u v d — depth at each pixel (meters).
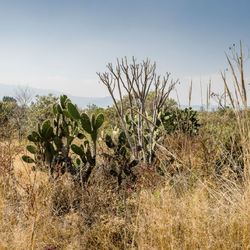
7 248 2.77
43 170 4.09
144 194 3.32
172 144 4.17
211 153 3.79
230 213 2.80
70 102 4.38
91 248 3.01
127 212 3.20
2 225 3.04
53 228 3.19
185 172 3.62
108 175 4.01
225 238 2.64
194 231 2.64
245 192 2.78
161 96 5.16
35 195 3.19
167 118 5.70
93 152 4.36
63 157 4.41
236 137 3.91
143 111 4.97
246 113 2.88
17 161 5.76
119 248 3.00
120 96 5.04
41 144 4.42
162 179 3.66
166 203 2.91
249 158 2.86
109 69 5.05
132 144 5.03
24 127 11.16
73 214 3.31
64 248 2.98
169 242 2.67
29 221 3.06
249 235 2.56
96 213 3.27
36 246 2.88
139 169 3.84
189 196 3.09
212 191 3.21
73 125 4.61
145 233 2.89
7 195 3.52
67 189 3.73
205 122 4.07
